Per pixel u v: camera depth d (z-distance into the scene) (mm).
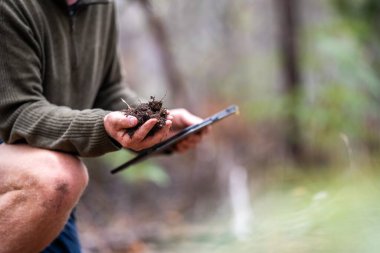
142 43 6453
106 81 2400
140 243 3309
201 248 2678
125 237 3484
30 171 1771
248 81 6637
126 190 4570
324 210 1513
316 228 1505
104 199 4387
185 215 4195
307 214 1603
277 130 5113
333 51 4293
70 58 2014
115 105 2373
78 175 1805
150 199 4547
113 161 3922
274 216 1777
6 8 1788
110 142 1672
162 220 4039
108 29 2252
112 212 4301
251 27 6938
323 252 1346
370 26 4785
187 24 6832
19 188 1787
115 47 2346
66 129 1719
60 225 1839
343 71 4371
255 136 5148
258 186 3725
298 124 4695
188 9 6789
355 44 4492
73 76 2047
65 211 1804
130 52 6469
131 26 6359
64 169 1776
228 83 6652
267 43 6797
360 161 2172
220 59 6863
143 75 6426
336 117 4234
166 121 1590
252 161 4754
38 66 1862
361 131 3742
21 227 1798
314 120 4543
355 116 4191
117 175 4516
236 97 6375
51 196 1756
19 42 1806
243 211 3225
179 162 5012
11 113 1813
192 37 6867
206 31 6988
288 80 5070
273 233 1648
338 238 1306
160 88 6219
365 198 1392
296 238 1543
